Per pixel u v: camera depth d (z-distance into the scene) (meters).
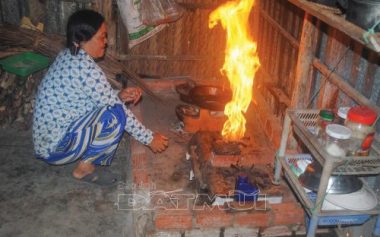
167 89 4.89
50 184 3.46
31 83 4.41
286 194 3.19
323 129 2.57
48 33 4.80
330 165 2.27
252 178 3.15
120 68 4.52
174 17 4.60
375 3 1.97
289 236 3.03
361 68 2.70
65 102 3.03
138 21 4.52
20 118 4.28
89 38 2.93
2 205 3.19
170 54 4.93
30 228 3.00
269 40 4.36
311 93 3.41
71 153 3.23
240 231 2.98
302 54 3.30
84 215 3.15
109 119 3.14
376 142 2.49
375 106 2.51
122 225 3.08
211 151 3.33
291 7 3.75
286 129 2.97
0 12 4.70
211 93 4.43
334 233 3.05
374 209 2.47
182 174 3.40
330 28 3.08
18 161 3.72
